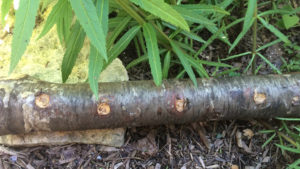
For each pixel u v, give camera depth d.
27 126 0.71
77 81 0.81
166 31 0.95
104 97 0.71
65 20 0.74
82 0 0.54
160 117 0.74
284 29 0.98
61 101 0.70
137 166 0.78
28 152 0.78
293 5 1.01
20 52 0.53
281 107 0.75
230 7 0.99
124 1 0.69
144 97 0.72
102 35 0.55
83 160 0.78
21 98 0.70
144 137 0.81
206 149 0.81
